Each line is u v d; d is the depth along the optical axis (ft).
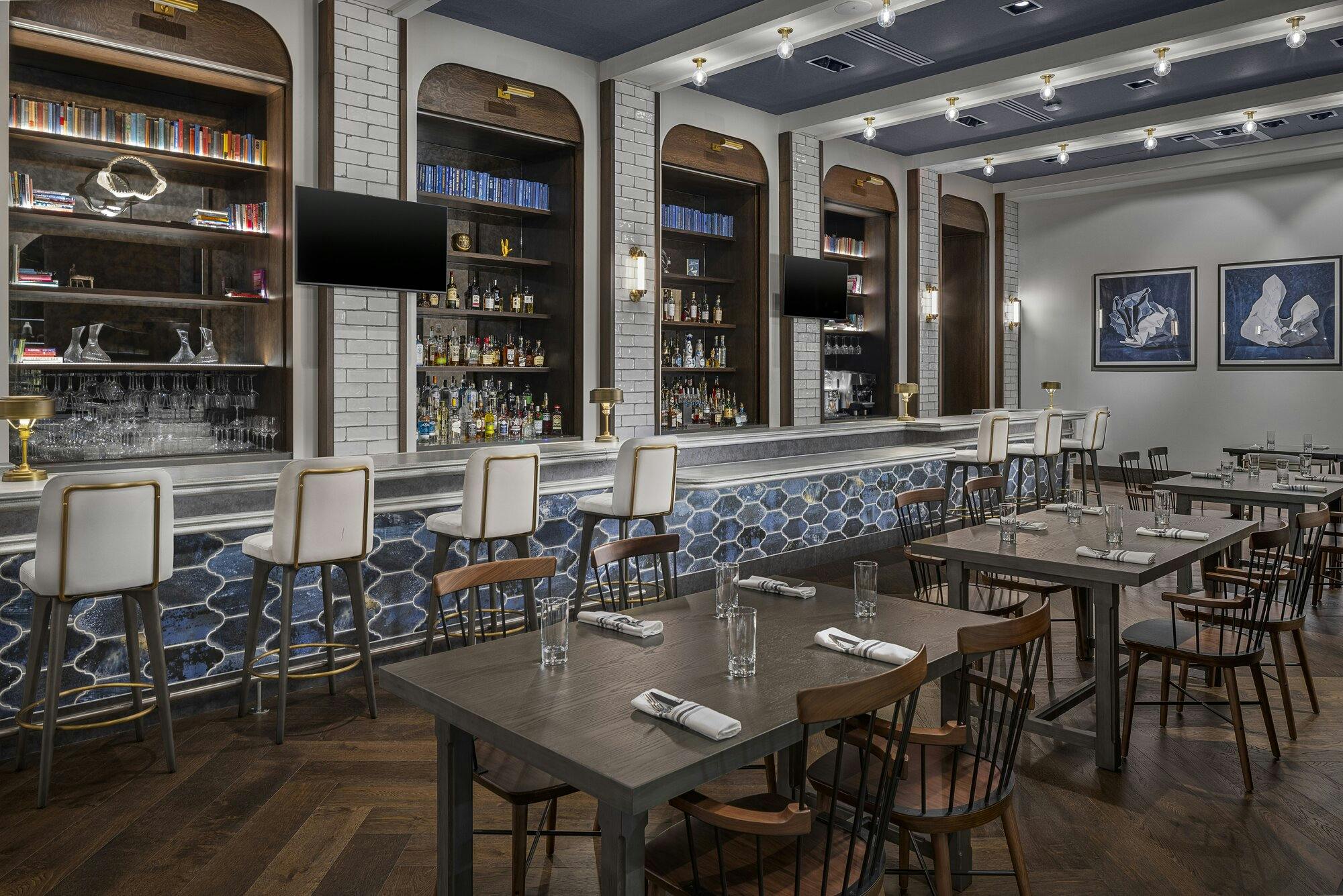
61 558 9.98
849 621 8.67
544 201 21.39
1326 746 11.40
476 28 18.84
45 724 10.01
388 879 8.55
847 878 5.89
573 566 17.04
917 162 30.30
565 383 21.35
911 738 7.06
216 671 13.07
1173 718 12.42
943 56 21.52
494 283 21.47
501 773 7.54
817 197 26.55
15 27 13.32
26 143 14.48
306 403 16.58
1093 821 9.59
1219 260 33.17
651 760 5.52
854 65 22.00
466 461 15.58
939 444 26.61
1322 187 30.86
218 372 17.04
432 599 12.60
